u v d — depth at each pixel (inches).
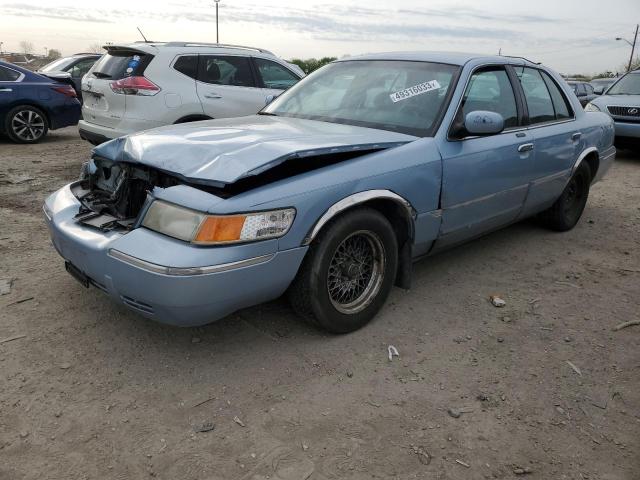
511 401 114.6
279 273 115.0
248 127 143.3
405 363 125.7
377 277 137.9
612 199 287.3
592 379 123.6
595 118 224.7
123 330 133.4
